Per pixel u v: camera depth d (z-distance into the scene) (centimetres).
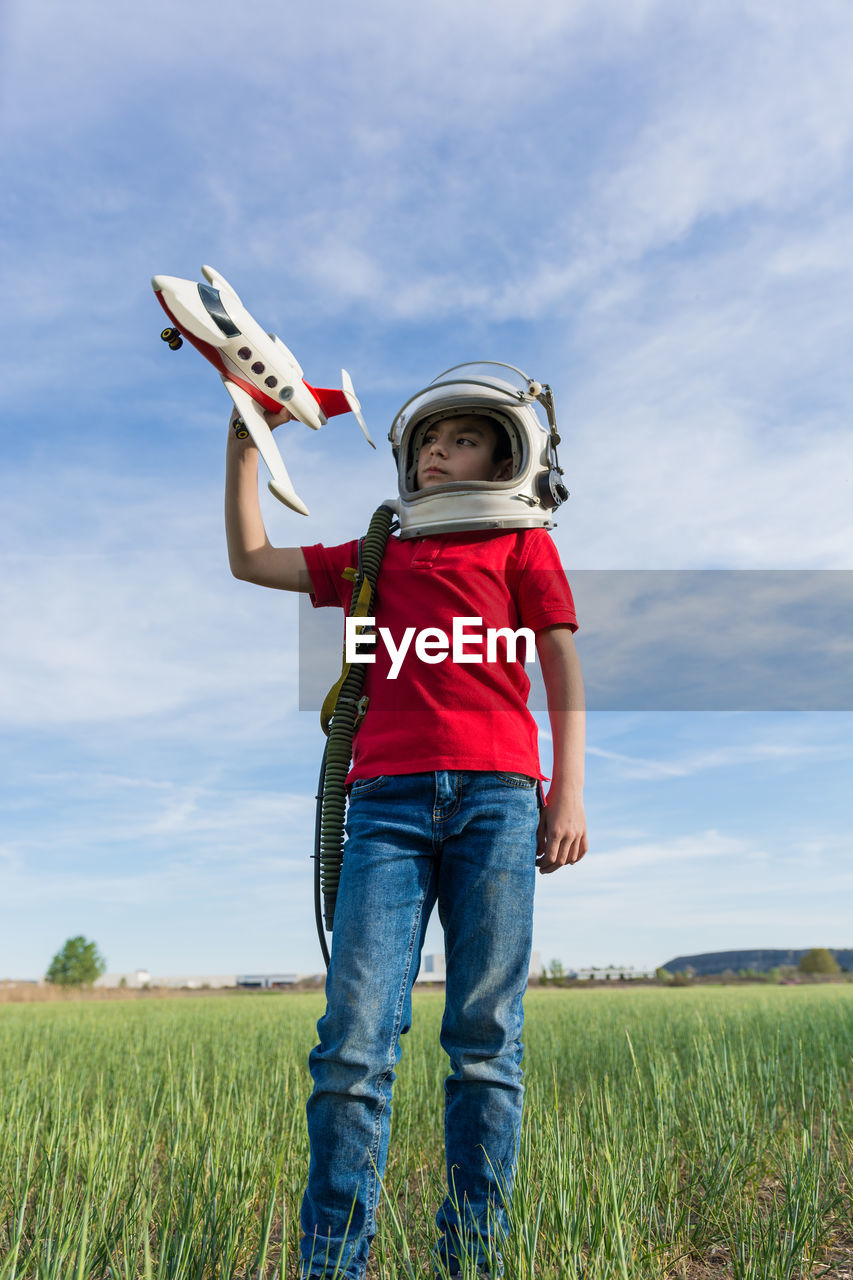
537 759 212
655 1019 888
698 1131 295
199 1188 226
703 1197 253
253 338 202
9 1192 256
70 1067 548
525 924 197
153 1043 725
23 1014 1496
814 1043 544
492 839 196
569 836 203
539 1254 190
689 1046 578
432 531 223
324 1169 180
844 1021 673
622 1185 215
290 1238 235
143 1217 182
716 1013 881
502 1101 192
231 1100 378
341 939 189
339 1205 178
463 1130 193
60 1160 279
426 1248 196
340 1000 183
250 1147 275
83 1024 1038
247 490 228
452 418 231
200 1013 1354
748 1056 509
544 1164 225
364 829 197
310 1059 188
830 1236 233
